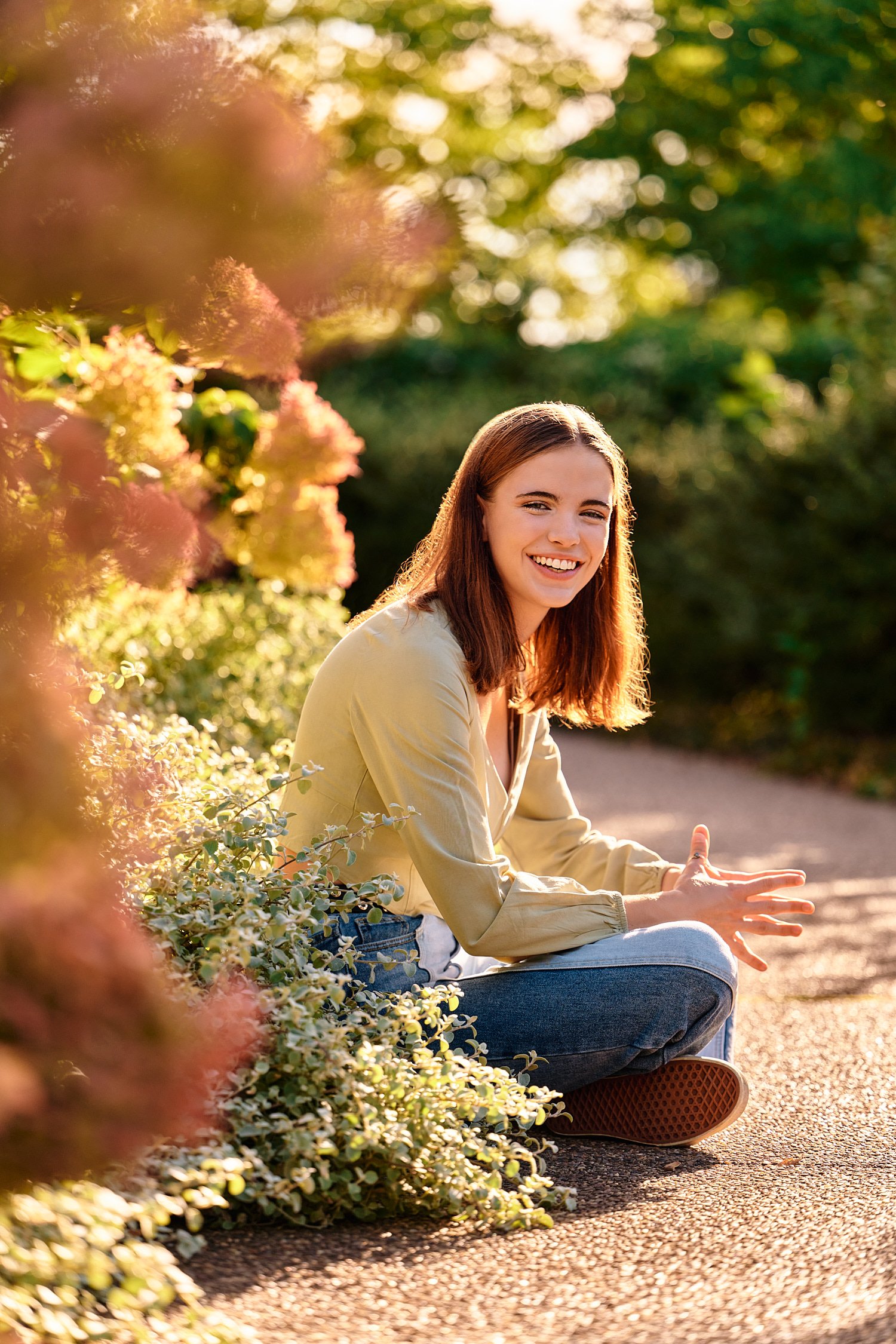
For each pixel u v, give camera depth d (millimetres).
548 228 22469
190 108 1584
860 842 7965
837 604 11117
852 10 11828
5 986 1377
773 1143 2953
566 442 3008
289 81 1728
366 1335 1974
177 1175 2053
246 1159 2230
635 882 3383
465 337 20453
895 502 10750
